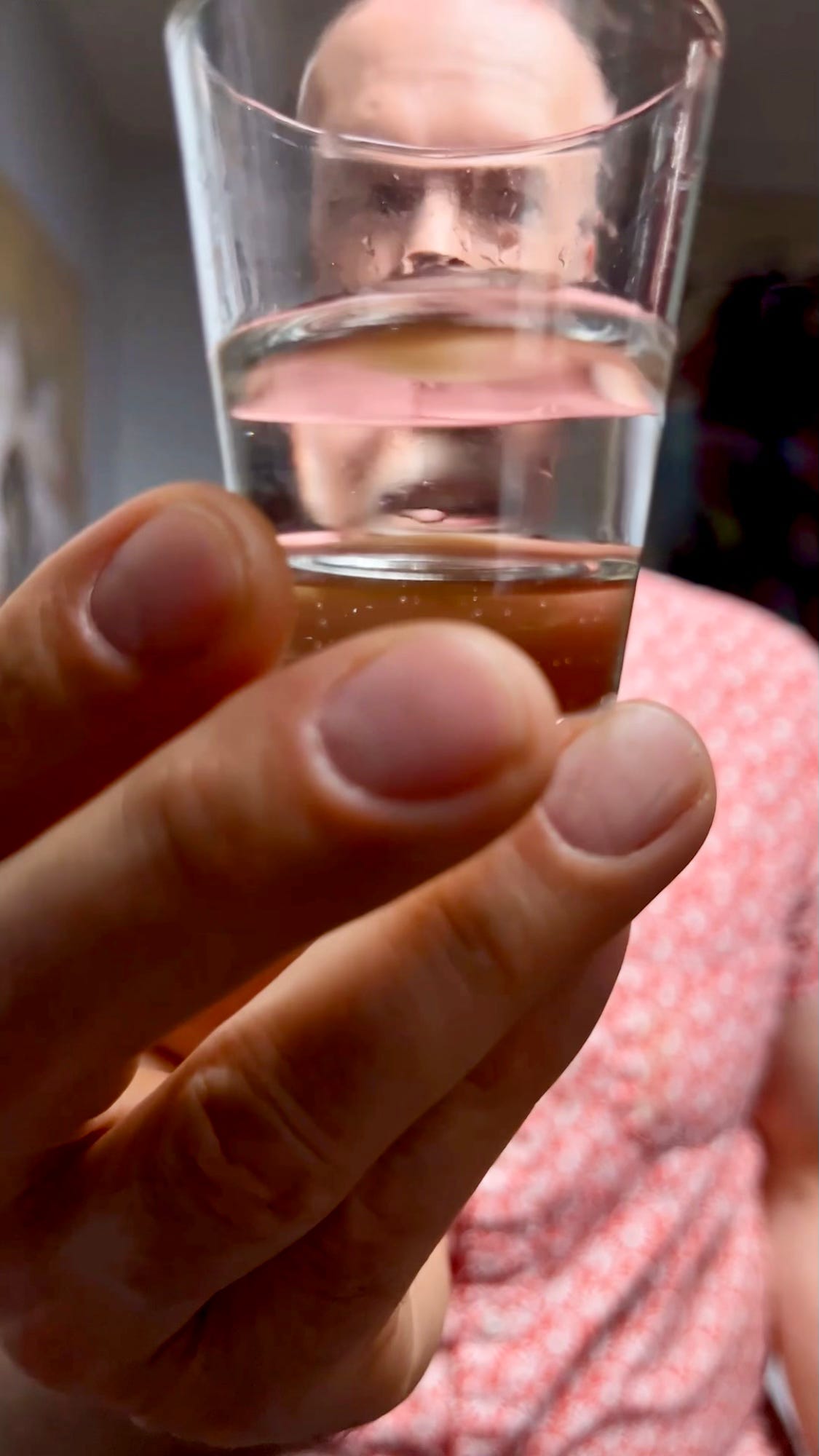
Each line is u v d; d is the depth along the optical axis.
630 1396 0.26
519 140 0.14
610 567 0.12
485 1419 0.25
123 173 0.64
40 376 0.49
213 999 0.11
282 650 0.11
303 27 0.13
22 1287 0.13
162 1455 0.18
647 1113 0.28
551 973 0.12
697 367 0.62
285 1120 0.12
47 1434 0.17
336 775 0.10
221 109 0.12
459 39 0.14
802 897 0.33
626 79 0.13
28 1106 0.11
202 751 0.10
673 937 0.30
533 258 0.12
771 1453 0.31
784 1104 0.33
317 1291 0.13
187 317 0.65
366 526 0.12
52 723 0.11
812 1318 0.31
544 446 0.12
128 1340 0.13
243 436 0.12
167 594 0.11
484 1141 0.13
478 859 0.12
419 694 0.10
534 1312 0.26
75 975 0.11
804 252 0.73
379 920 0.12
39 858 0.11
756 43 0.56
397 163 0.12
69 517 0.54
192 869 0.10
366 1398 0.15
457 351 0.12
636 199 0.12
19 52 0.47
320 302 0.12
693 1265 0.28
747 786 0.32
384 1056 0.12
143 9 0.53
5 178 0.45
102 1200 0.12
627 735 0.12
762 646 0.35
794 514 0.58
